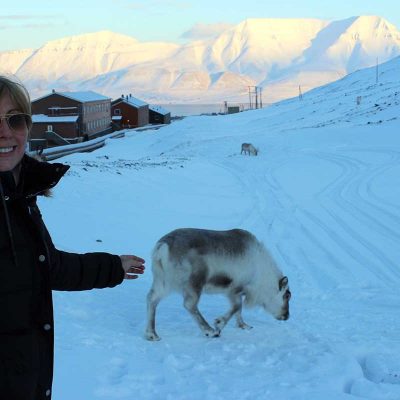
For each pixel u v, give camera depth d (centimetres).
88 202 1759
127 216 1658
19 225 287
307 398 555
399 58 13900
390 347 727
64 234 1330
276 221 1784
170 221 1677
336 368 639
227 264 763
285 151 4069
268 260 808
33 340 290
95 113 7862
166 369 623
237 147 4516
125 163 3061
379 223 1727
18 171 297
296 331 812
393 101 6206
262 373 631
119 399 531
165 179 2466
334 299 1022
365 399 552
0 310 281
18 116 284
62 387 536
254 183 2652
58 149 4841
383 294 1051
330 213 1905
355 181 2570
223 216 1836
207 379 604
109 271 356
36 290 290
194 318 758
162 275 745
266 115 7881
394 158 3266
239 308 790
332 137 4453
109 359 626
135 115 9594
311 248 1430
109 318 820
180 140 5688
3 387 282
